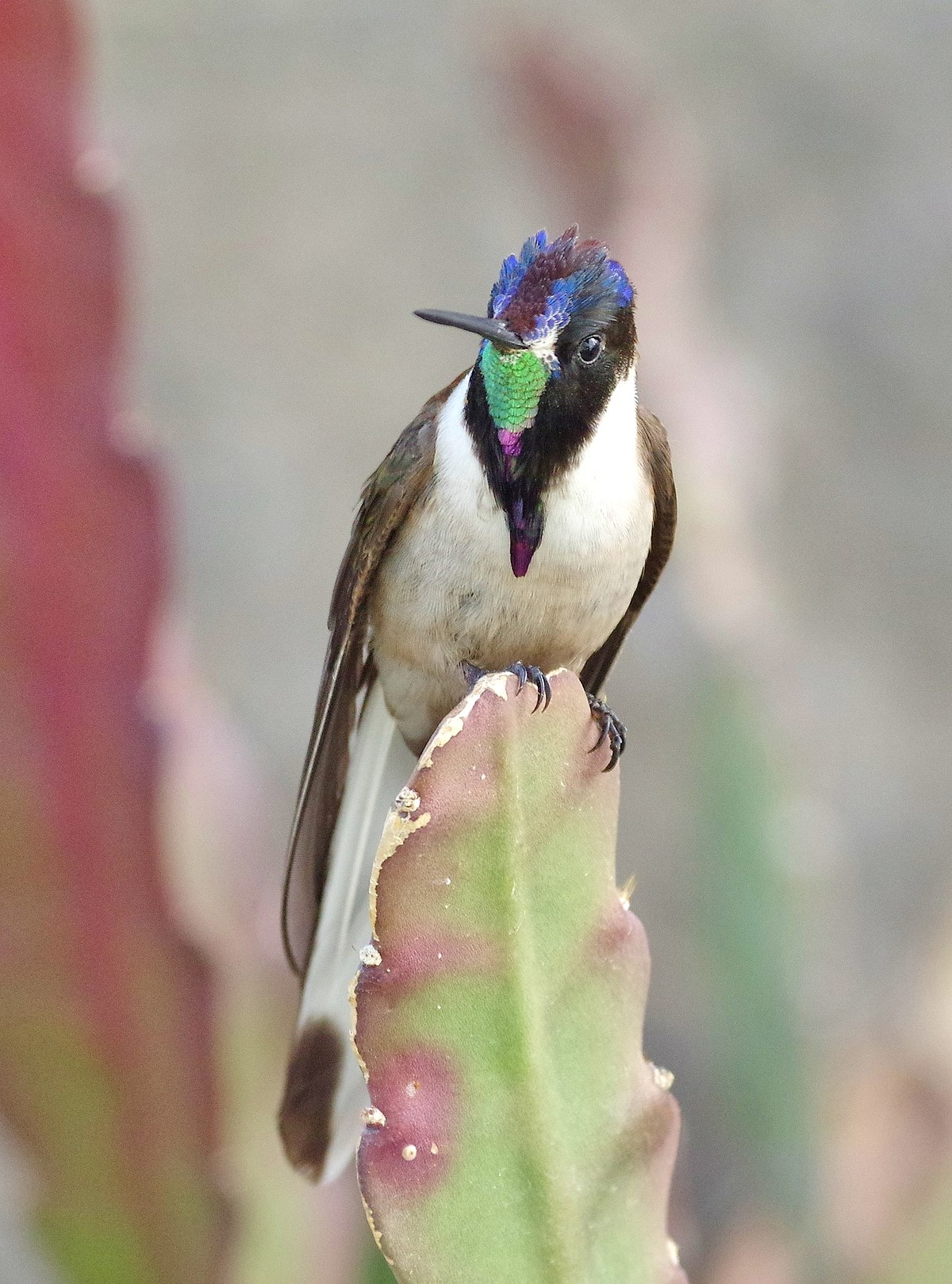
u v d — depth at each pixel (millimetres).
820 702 4516
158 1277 3066
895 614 4711
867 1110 3146
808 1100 3164
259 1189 3107
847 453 4871
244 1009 3107
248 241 5285
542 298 3088
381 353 5176
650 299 3168
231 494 4840
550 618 3105
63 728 3057
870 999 3801
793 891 3172
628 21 5367
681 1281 3027
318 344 5141
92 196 3049
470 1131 3016
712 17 5422
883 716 4582
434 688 3117
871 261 5090
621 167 3166
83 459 3053
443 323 3086
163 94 5387
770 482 3227
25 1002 3061
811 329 5012
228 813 3111
